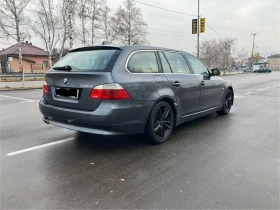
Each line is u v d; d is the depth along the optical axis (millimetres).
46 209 2246
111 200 2395
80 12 27188
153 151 3707
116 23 36625
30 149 3789
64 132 4715
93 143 4066
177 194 2496
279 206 2283
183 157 3473
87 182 2750
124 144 4016
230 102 6484
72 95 3580
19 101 9117
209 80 5289
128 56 3623
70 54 4281
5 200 2379
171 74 4246
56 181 2770
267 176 2883
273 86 16000
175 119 4348
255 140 4242
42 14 25922
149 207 2277
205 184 2695
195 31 26531
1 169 3070
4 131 4793
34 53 40594
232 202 2348
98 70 3420
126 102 3369
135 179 2820
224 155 3545
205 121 5648
